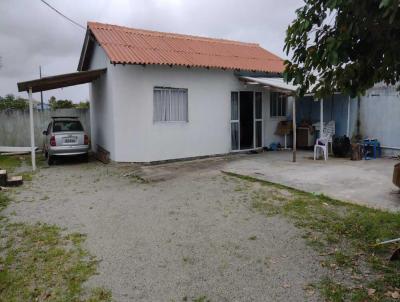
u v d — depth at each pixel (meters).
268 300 3.59
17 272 4.29
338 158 12.60
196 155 12.78
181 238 5.29
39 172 10.87
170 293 3.77
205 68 12.50
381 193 7.40
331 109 14.59
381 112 12.88
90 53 14.20
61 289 3.89
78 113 17.16
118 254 4.77
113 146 11.71
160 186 8.64
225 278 4.06
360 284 3.83
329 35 3.38
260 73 14.11
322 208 6.51
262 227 5.66
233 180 9.05
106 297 3.70
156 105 11.85
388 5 2.44
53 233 5.57
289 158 12.67
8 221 6.19
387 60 3.38
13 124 16.88
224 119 13.39
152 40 13.38
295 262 4.41
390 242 4.73
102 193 8.09
